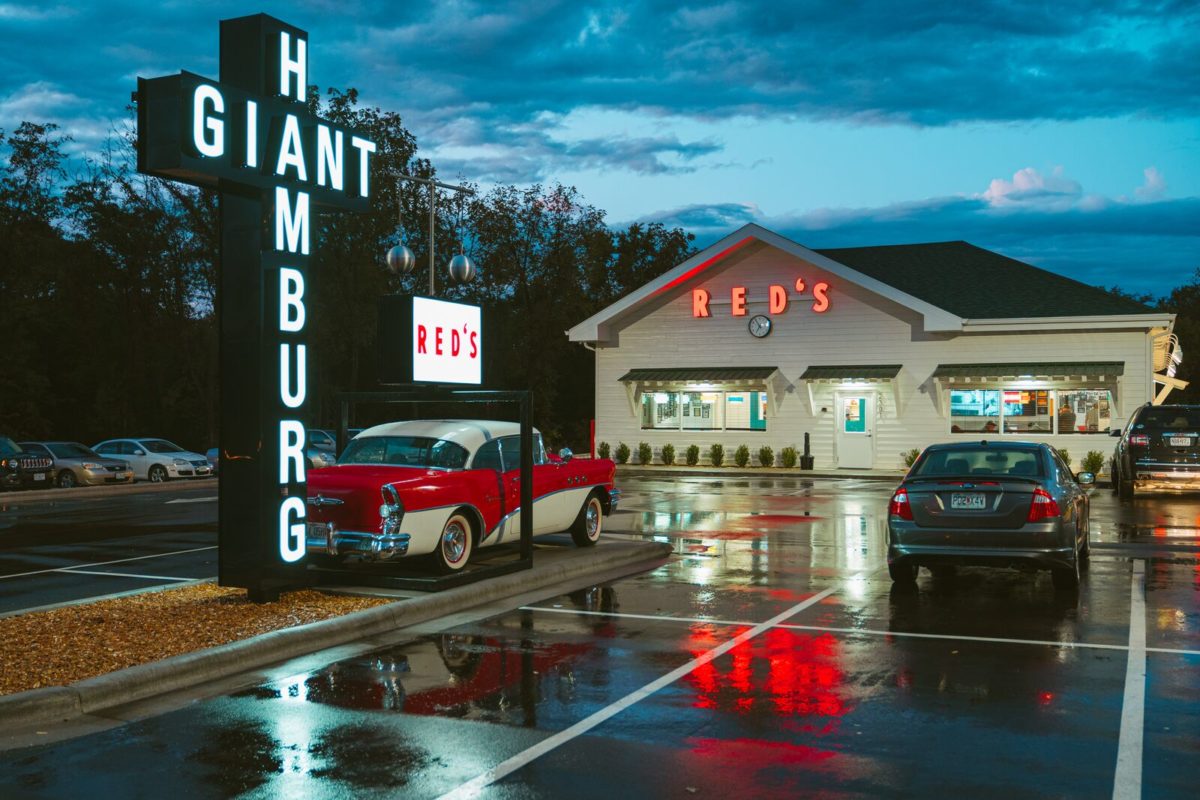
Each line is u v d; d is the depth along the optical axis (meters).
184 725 6.37
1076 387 30.64
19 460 29.62
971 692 7.00
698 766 5.57
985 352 31.70
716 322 35.72
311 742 6.02
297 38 10.05
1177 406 22.05
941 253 36.19
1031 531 10.59
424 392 12.27
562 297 52.38
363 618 8.94
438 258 49.06
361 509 10.55
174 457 34.34
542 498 13.05
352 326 45.12
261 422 9.66
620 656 8.12
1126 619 9.55
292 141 9.73
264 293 9.63
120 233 48.72
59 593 11.24
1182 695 6.91
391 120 45.31
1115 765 5.54
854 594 10.98
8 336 47.88
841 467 33.69
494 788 5.26
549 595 10.95
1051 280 33.44
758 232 34.09
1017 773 5.42
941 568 12.80
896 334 32.91
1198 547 14.68
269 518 9.77
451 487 11.23
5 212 47.16
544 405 52.44
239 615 9.23
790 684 7.23
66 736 6.17
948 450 11.90
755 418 35.22
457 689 7.14
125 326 51.16
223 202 9.73
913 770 5.48
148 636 8.40
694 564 13.27
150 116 8.98
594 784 5.31
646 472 33.56
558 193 51.00
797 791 5.19
